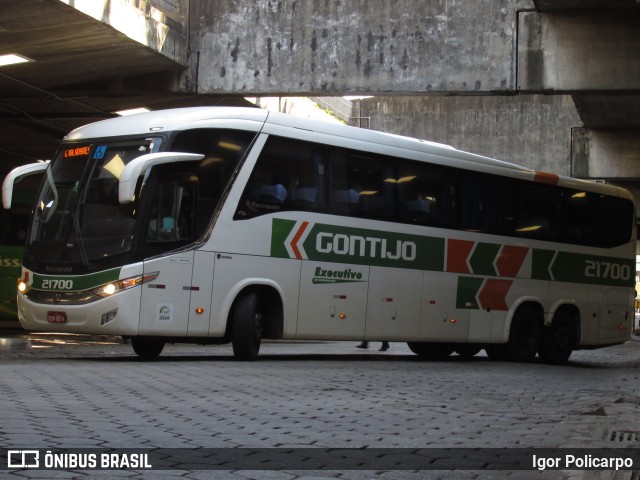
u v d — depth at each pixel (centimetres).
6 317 2622
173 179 1466
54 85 2333
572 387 1355
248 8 2195
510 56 2053
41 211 1530
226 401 962
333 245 1658
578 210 2152
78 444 657
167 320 1447
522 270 2014
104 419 788
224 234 1508
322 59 2147
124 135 1505
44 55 2080
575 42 2022
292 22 2169
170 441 690
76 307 1436
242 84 2192
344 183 1686
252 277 1541
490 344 2047
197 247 1477
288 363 1583
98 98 2405
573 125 3447
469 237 1906
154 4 2159
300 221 1608
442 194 1867
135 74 2256
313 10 2158
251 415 861
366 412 921
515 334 2003
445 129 3553
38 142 3075
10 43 1980
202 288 1481
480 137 3519
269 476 575
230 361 1567
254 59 2188
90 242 1455
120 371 1280
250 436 734
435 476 602
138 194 1442
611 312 2219
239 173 1530
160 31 2092
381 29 2120
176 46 2170
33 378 1130
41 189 1549
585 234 2162
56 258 1474
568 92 2041
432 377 1423
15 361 1458
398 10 2112
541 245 2056
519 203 2019
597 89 2011
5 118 2681
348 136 1702
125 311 1411
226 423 801
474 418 915
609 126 3003
